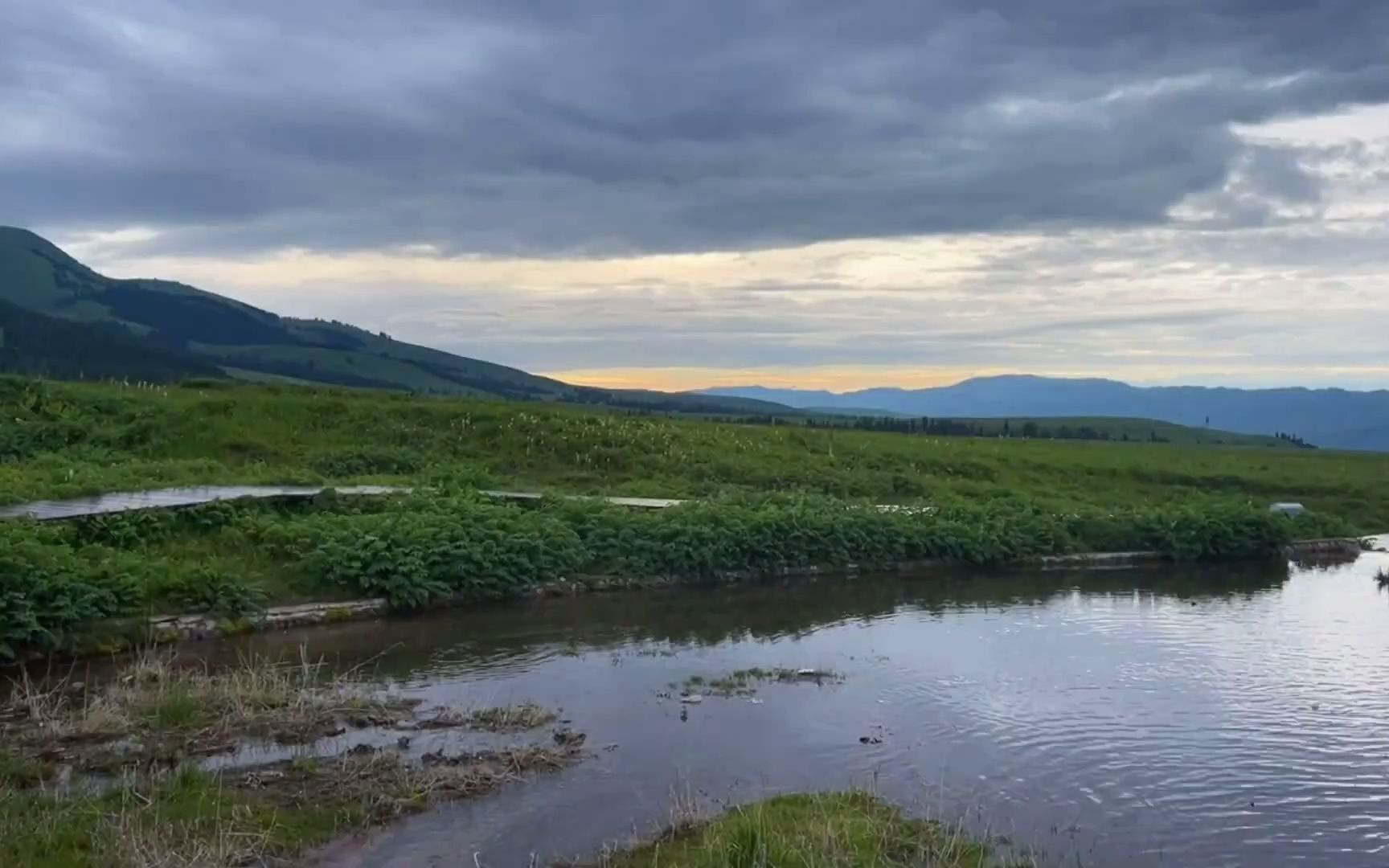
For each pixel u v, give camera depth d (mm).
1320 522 47188
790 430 60469
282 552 28609
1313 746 17469
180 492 32469
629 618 28078
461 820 13664
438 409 53750
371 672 21844
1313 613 29812
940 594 32750
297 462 45469
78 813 13008
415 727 17562
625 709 19094
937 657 23609
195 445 45469
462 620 27500
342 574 27875
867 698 20031
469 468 44250
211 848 12031
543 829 13414
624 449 50594
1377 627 27750
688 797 14430
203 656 22906
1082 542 40844
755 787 15117
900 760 16438
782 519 36000
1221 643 25469
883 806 14148
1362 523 52625
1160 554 40812
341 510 32469
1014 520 40438
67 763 15297
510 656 23531
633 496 42750
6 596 21281
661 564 33281
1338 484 58031
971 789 15250
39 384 49344
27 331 141000
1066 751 17062
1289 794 15320
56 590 22250
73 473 34844
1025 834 13648
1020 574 37188
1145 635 26438
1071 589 34094
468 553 29688
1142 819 14297
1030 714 19062
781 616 28656
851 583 34438
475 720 17953
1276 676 22141
